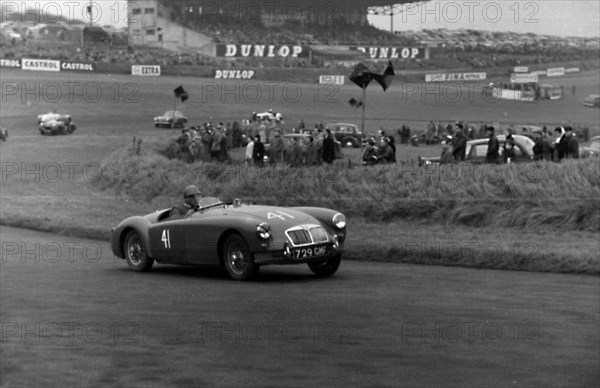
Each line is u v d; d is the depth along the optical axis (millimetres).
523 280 20875
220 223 21938
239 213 22516
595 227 30938
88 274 23594
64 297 18438
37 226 40031
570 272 22578
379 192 37000
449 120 121938
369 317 15383
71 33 189750
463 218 33656
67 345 13016
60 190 53031
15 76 155000
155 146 65500
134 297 18344
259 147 49812
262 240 21109
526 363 11711
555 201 32719
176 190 47062
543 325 14547
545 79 178375
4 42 177750
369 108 137625
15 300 17953
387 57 183250
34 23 196125
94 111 128250
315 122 119000
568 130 42094
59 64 161250
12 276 22859
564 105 142500
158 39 180375
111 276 23062
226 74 164500
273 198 39594
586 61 194625
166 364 11695
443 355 12195
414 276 21953
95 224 38344
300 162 55094
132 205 45531
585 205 31797
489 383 10625
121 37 185875
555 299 17578
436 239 29641
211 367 11500
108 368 11445
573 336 13555
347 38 193375
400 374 11070
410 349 12609
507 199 33812
